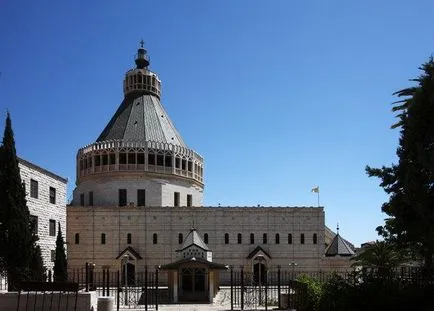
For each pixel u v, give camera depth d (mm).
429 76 29766
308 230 97062
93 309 35562
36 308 34031
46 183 67375
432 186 28953
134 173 97875
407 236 30766
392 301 28844
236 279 91250
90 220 93312
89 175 100375
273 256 95688
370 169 32344
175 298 61219
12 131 46531
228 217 96188
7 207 44500
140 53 118250
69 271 90938
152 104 111375
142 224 94000
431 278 30188
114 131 105688
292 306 43156
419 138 29391
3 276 45125
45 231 66312
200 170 109312
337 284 32781
